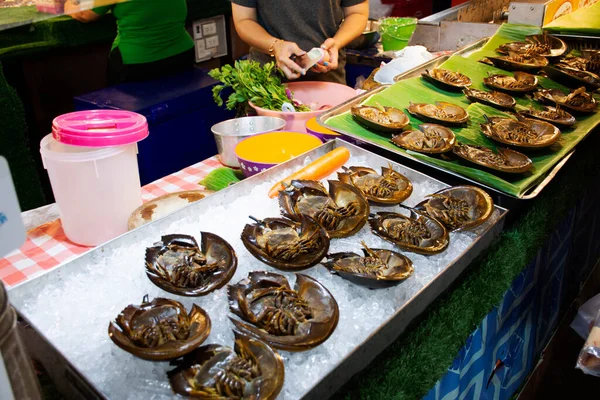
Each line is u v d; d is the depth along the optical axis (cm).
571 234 214
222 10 420
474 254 123
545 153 164
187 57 312
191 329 92
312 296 101
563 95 201
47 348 90
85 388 84
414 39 282
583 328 184
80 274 110
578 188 196
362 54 291
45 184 323
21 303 102
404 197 134
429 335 114
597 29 238
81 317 100
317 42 246
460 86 198
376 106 178
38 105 335
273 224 120
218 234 123
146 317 93
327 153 153
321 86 218
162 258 107
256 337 90
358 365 92
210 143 293
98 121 130
